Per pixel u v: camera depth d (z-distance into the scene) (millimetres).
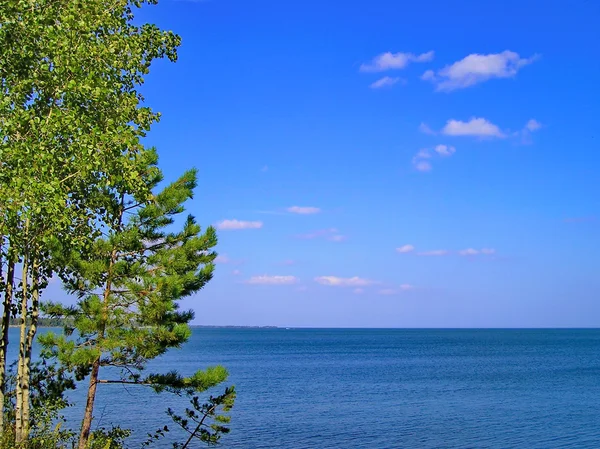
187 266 17734
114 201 17172
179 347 16672
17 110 12039
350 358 108812
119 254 17062
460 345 176000
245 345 174125
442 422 38156
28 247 14539
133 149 13023
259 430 34750
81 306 16031
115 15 14219
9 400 17516
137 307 16328
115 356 16156
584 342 199500
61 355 15148
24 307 15867
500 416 40719
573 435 34062
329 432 34469
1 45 12469
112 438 18766
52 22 12586
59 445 17812
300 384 60969
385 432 34719
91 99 12992
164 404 42781
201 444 29906
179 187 18562
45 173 11859
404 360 102875
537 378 68375
